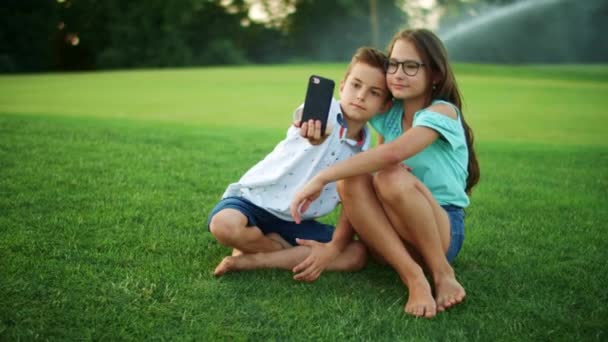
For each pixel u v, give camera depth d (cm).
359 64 252
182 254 270
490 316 221
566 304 232
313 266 242
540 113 1061
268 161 265
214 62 3950
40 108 901
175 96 1232
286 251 258
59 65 3806
